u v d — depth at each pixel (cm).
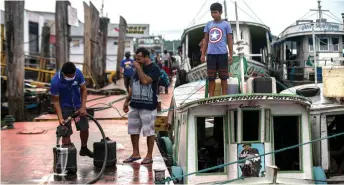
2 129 1369
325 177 912
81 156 933
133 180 747
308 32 2103
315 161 1004
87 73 2544
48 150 1018
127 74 1859
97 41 2600
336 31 2100
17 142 1128
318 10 2097
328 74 1023
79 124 813
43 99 2189
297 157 930
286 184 805
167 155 1139
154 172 738
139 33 3834
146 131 847
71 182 732
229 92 982
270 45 2008
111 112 1659
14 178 761
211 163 921
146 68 833
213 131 958
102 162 821
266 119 852
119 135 1208
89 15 2552
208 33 959
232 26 1823
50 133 1284
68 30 2023
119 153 969
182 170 917
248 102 839
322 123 997
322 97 1055
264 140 848
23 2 1758
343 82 1009
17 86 1745
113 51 4050
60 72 784
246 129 851
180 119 1005
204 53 972
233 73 1118
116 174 785
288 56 2219
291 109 888
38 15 3753
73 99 804
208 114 877
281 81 2070
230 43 948
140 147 1034
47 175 782
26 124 1482
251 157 775
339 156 1030
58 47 1991
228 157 859
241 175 841
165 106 1650
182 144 955
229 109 857
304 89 1121
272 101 844
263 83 910
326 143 992
